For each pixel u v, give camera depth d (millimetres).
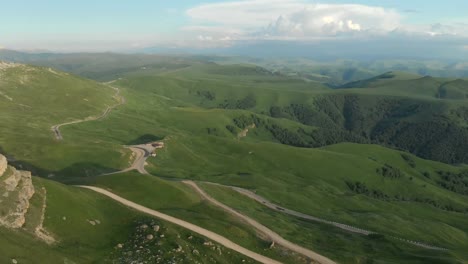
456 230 189875
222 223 106500
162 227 90312
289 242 107938
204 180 187375
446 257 117812
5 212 73000
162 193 122250
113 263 75438
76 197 94188
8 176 83500
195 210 119812
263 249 99312
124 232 88812
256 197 171500
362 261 105188
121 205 101562
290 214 158750
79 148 186500
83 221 86375
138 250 80938
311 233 125188
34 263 63906
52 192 89500
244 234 104000
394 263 109250
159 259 78500
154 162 196750
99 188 116500
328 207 192500
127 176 126312
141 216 96750
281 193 187250
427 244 158125
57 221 81625
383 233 157250
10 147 178375
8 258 61438
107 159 183625
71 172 165125
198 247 88500
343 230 143500
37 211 80500
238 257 90562
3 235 66812
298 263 96312
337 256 104688
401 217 197500
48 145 183500
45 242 73062
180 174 185750
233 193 163500
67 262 68812
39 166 165625
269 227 117062
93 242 81375
